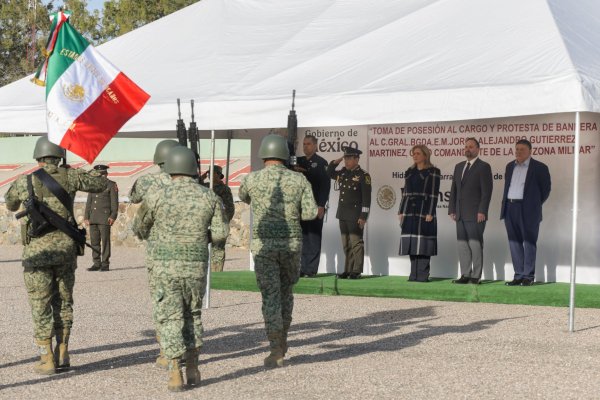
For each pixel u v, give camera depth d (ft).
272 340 31.86
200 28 52.85
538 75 37.88
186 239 28.35
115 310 46.73
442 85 38.96
